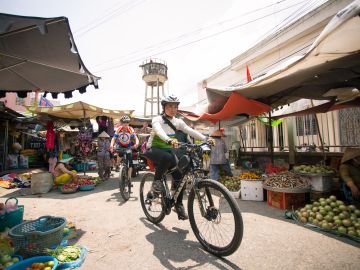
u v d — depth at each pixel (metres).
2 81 4.81
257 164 9.53
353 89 6.04
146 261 2.61
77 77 4.60
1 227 3.53
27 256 2.62
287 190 4.42
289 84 5.22
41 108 9.57
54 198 5.94
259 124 11.20
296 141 9.03
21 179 8.38
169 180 3.52
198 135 3.33
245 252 2.77
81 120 11.53
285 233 3.33
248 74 8.61
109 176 9.41
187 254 2.75
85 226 3.78
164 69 23.64
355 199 4.32
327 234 3.29
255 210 4.52
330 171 4.58
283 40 11.33
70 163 12.42
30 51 3.53
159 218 3.72
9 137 13.91
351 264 2.47
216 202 2.92
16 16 2.55
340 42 3.16
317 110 6.88
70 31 3.03
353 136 7.08
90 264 2.57
